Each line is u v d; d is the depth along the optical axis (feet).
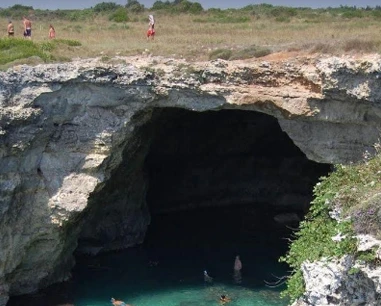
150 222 125.18
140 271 98.73
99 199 97.09
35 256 88.12
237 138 135.44
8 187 80.28
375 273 44.57
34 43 95.50
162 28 132.98
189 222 126.41
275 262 101.96
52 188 85.35
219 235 117.80
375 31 102.32
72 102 82.94
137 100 83.41
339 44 80.69
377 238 46.50
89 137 84.58
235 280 94.22
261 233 119.03
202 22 158.51
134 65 82.89
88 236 105.09
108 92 82.79
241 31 118.52
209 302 86.22
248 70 80.28
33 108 80.79
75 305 86.07
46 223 85.76
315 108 78.23
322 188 64.13
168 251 108.37
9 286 86.28
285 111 79.51
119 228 108.17
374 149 77.46
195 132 129.39
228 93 80.89
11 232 82.79
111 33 122.72
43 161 84.64
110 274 97.45
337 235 51.24
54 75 80.89
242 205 138.62
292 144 136.46
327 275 50.19
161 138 124.57
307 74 77.25
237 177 139.33
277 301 85.81
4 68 81.35
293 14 182.39
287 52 83.61
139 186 109.60
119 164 91.61
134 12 209.26
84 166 85.30
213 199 137.39
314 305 50.90
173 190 133.08
